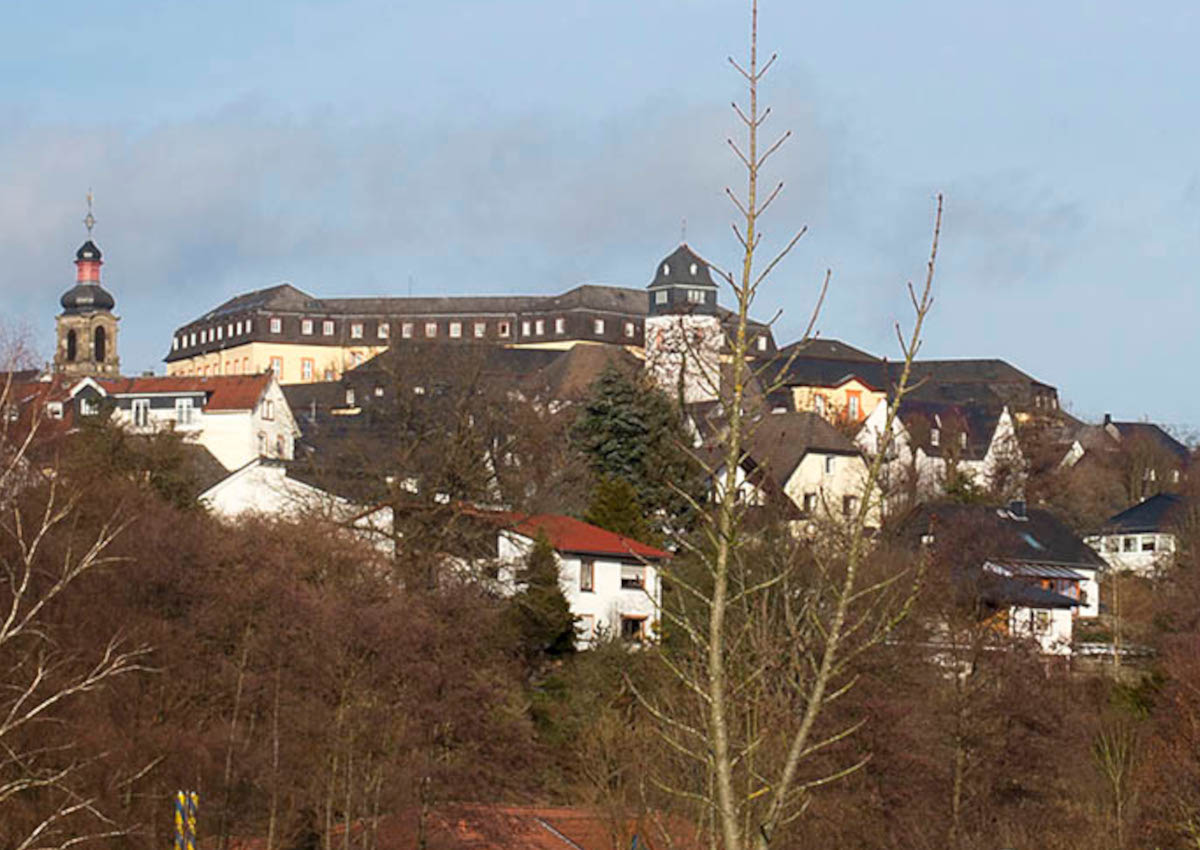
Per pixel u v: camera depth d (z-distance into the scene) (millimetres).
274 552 85438
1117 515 167000
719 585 17734
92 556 27422
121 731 62062
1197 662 84562
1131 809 71875
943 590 81812
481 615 89938
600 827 68750
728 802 17062
